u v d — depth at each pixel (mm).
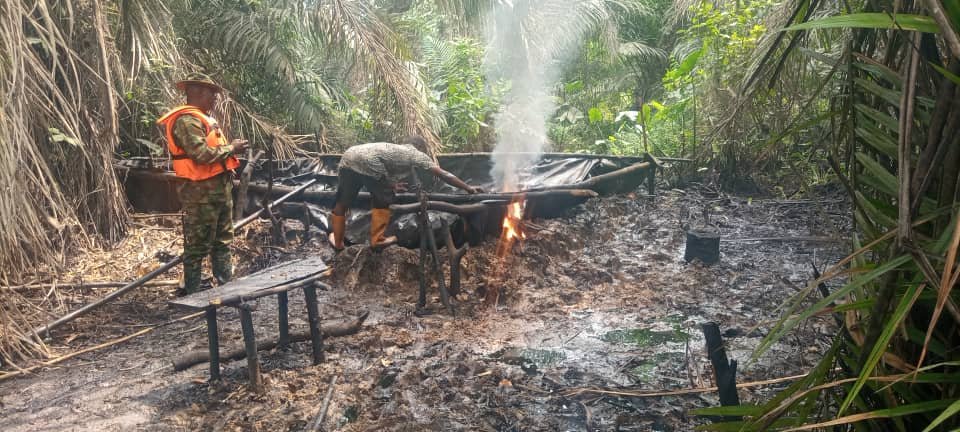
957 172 1164
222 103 7492
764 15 7961
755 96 2566
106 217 5711
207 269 5289
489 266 5266
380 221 5027
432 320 4430
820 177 8000
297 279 3615
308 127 8570
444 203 5164
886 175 1399
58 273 5027
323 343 4008
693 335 4184
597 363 3771
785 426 1680
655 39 12609
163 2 6980
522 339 4137
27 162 4945
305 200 6289
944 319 1362
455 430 3041
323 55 8297
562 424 3088
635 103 12516
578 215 6680
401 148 4984
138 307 4684
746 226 6840
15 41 4059
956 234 1035
